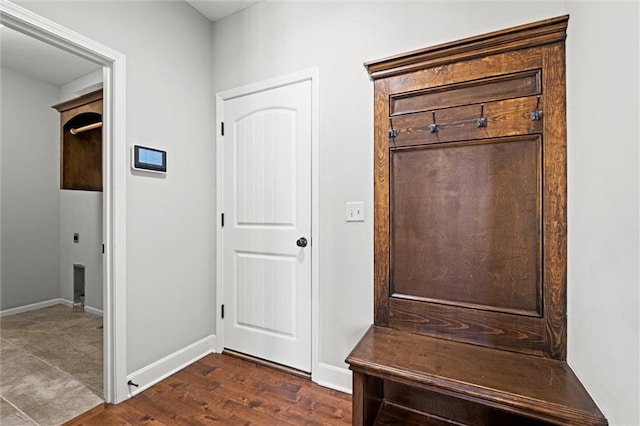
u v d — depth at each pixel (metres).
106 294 1.78
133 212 1.86
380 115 1.80
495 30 1.53
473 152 1.60
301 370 2.09
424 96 1.70
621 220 0.92
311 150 2.04
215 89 2.43
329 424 1.58
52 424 1.58
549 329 1.42
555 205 1.41
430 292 1.69
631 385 0.86
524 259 1.49
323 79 1.98
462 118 1.61
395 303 1.76
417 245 1.72
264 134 2.22
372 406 1.55
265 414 1.66
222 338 2.42
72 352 2.42
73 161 3.10
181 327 2.18
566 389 1.17
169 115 2.09
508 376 1.26
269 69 2.18
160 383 1.96
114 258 1.77
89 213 3.38
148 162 1.93
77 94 3.45
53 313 3.34
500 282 1.54
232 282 2.38
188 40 2.24
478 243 1.59
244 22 2.29
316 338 2.00
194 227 2.29
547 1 1.42
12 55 2.94
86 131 3.09
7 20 1.38
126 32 1.83
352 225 1.89
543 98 1.43
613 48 0.97
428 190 1.70
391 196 1.78
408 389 1.68
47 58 3.00
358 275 1.88
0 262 3.24
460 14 1.61
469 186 1.61
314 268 2.02
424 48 1.66
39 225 3.51
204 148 2.37
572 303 1.33
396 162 1.77
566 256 1.39
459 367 1.34
